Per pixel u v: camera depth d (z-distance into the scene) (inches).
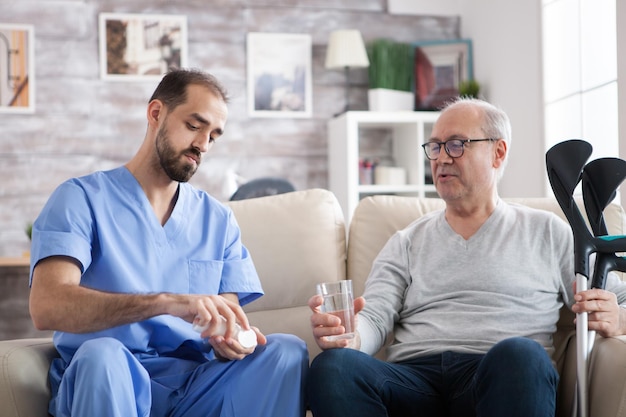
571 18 160.4
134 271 77.7
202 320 68.6
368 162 195.0
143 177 80.3
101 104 190.1
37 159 186.7
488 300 83.3
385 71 199.3
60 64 188.1
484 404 70.0
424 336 83.5
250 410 71.0
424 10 206.2
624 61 137.1
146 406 69.0
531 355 68.5
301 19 200.7
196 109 77.3
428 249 87.4
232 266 84.0
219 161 196.1
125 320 68.8
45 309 69.9
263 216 94.9
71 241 73.2
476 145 86.1
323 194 98.0
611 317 74.4
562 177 75.6
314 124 201.3
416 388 77.6
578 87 158.7
